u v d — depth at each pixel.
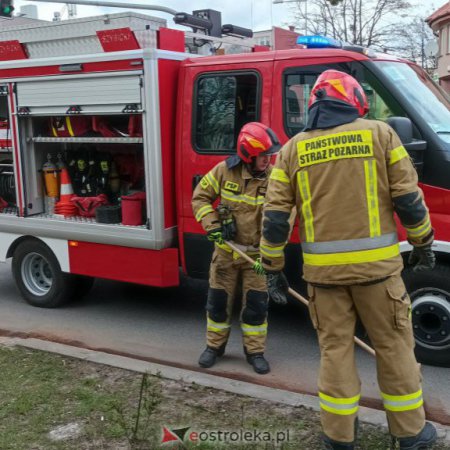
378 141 2.97
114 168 6.09
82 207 6.01
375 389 4.25
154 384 4.12
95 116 5.69
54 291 6.27
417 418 3.12
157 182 5.23
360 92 3.08
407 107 4.44
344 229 2.98
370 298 3.03
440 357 4.52
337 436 3.08
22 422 3.65
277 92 4.79
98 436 3.46
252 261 4.21
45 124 6.17
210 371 4.64
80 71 5.50
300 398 3.86
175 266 5.43
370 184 2.96
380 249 2.99
